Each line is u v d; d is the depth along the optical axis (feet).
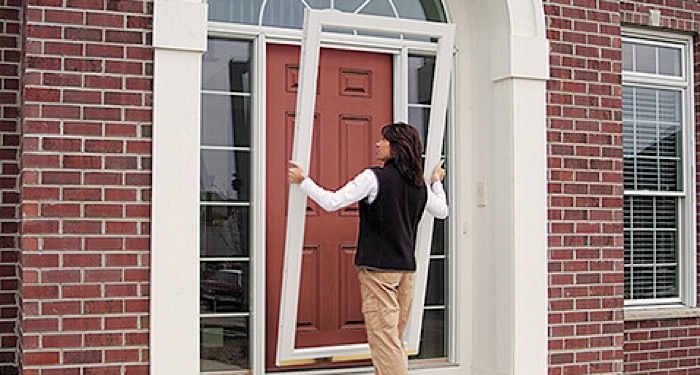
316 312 16.92
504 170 17.46
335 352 16.38
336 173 17.02
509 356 17.11
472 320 18.22
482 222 18.02
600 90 18.48
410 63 17.95
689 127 21.89
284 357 15.90
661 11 21.29
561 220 17.87
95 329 14.06
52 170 13.92
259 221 16.25
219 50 16.26
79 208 14.03
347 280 17.22
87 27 14.26
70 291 13.93
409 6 18.13
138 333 14.32
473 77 18.43
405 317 15.42
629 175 21.16
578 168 18.11
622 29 21.18
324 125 16.94
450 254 18.28
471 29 18.51
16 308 15.23
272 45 16.75
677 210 21.77
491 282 17.72
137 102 14.47
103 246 14.15
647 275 21.29
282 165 16.75
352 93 17.25
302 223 15.15
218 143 16.17
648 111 21.53
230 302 16.24
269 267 16.60
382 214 14.67
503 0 17.44
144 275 14.40
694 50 21.80
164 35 14.48
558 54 18.04
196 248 14.62
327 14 15.05
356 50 17.24
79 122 14.11
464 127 18.37
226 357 16.17
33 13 13.96
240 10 16.34
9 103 15.34
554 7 18.12
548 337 17.57
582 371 17.92
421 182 15.02
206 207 16.05
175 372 14.38
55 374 13.79
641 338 20.57
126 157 14.35
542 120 17.58
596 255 18.22
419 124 17.98
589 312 18.06
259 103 16.35
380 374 14.87
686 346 21.15
